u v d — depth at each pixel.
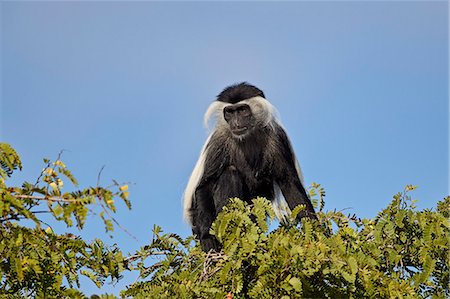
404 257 13.05
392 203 13.40
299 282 10.53
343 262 11.02
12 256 10.50
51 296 10.67
